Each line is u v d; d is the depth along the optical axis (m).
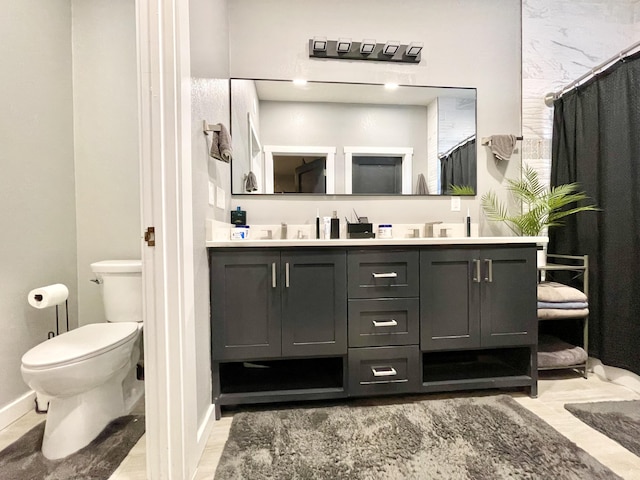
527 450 1.24
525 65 2.31
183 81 1.12
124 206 2.05
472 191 2.27
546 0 2.30
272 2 2.13
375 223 2.21
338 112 2.18
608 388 1.77
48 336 1.79
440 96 2.25
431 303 1.61
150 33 1.07
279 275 1.53
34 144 1.72
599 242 1.89
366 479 1.11
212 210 1.60
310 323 1.55
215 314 1.49
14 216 1.59
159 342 1.10
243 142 2.11
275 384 1.64
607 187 1.84
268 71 2.13
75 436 1.29
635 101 1.71
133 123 2.04
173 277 1.10
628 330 1.75
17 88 1.62
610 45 2.35
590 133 1.95
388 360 1.59
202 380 1.35
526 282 1.67
